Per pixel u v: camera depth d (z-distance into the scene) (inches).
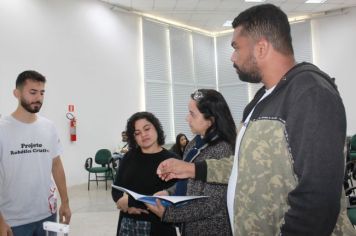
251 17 37.0
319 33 359.6
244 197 35.5
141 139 73.9
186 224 54.3
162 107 356.5
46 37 259.4
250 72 37.9
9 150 71.6
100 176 292.4
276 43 35.9
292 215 30.0
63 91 269.9
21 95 73.7
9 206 71.4
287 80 34.4
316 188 28.5
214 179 51.3
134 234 68.3
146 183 70.9
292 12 350.6
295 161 31.1
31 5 249.9
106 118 304.2
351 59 342.3
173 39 374.0
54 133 82.3
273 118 34.1
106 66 306.7
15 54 237.0
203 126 57.1
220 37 416.2
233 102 406.3
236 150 41.1
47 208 76.6
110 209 193.3
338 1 323.0
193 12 343.0
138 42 338.6
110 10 313.6
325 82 31.9
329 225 29.3
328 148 28.9
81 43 286.4
